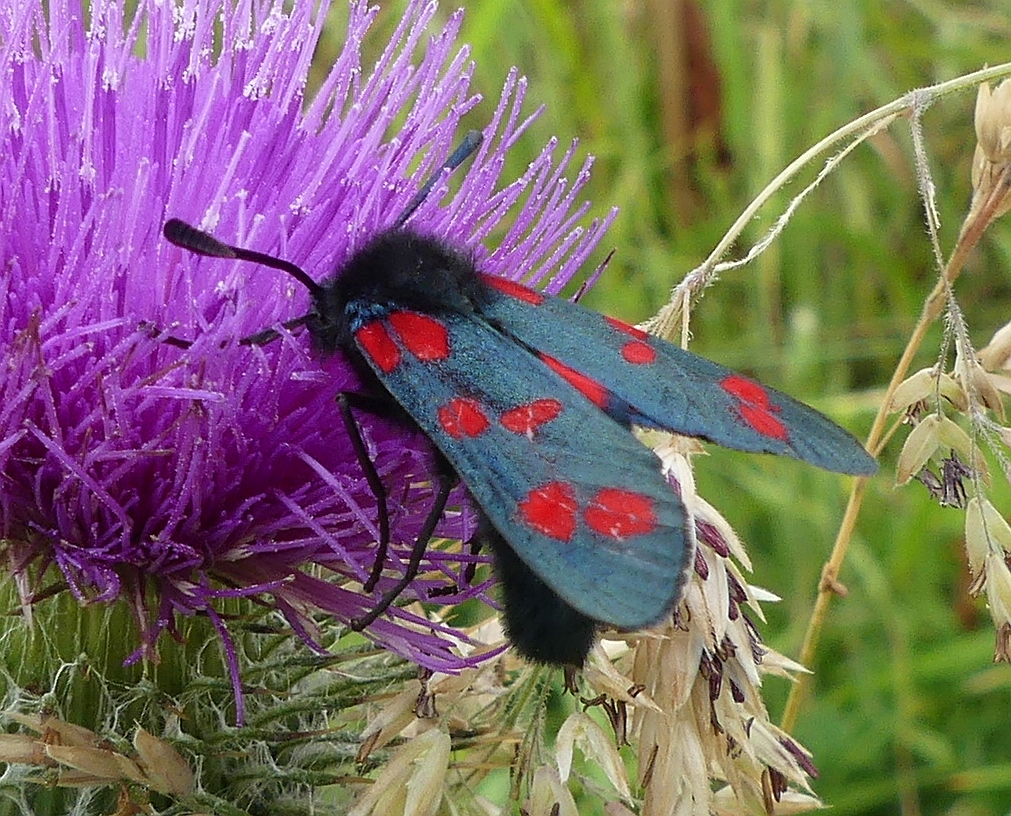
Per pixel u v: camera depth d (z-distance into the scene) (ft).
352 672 0.26
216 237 0.23
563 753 0.23
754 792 0.24
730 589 0.23
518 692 0.25
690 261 0.43
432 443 0.23
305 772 0.25
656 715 0.23
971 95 0.45
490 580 0.24
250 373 0.22
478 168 0.26
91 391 0.22
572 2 0.45
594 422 0.21
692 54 0.45
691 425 0.23
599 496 0.20
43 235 0.23
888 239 0.45
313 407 0.23
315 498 0.23
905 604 0.38
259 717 0.25
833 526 0.39
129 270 0.22
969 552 0.25
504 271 0.25
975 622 0.38
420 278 0.22
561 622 0.22
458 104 0.26
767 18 0.47
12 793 0.24
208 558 0.23
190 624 0.25
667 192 0.45
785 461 0.40
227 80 0.25
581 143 0.43
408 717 0.24
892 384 0.27
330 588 0.24
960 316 0.25
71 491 0.23
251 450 0.23
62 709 0.24
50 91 0.23
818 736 0.36
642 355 0.23
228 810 0.24
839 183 0.45
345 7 0.42
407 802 0.23
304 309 0.23
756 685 0.23
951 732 0.37
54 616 0.24
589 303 0.41
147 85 0.24
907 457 0.26
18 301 0.22
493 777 0.34
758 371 0.42
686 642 0.23
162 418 0.23
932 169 0.45
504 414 0.21
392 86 0.26
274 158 0.24
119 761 0.23
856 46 0.45
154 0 0.25
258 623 0.25
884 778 0.36
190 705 0.25
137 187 0.22
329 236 0.24
